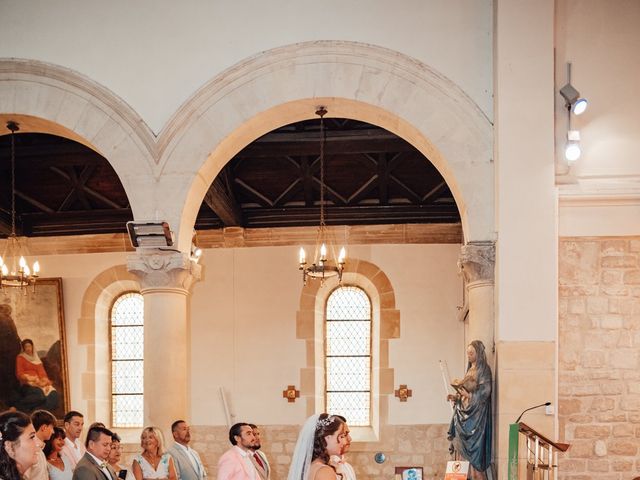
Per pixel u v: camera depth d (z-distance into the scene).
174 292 7.97
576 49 7.77
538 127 7.52
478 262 7.59
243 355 11.95
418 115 7.88
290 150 10.12
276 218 11.96
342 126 10.19
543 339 7.31
